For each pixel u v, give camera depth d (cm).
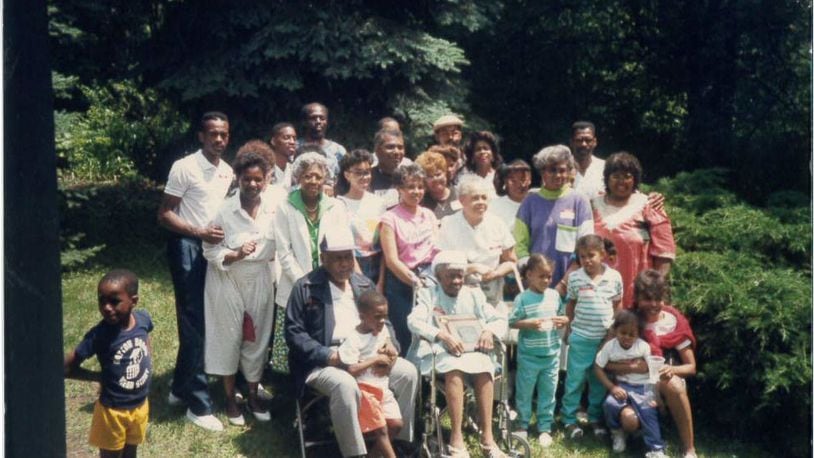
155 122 1367
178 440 565
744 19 1195
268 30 923
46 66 394
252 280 579
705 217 701
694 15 1234
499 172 639
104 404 475
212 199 589
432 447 541
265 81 934
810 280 630
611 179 607
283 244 572
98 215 1128
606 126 1308
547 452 568
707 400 623
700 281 628
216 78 927
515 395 608
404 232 579
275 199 589
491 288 584
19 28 381
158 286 893
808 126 1212
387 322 540
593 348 589
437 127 714
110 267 956
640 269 606
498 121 1269
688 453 573
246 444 563
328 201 580
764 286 611
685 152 1261
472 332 541
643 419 566
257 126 968
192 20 951
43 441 396
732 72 1239
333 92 994
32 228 389
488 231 584
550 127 1257
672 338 583
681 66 1262
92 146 1400
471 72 1252
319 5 945
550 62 1276
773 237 659
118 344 473
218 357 579
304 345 525
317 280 544
